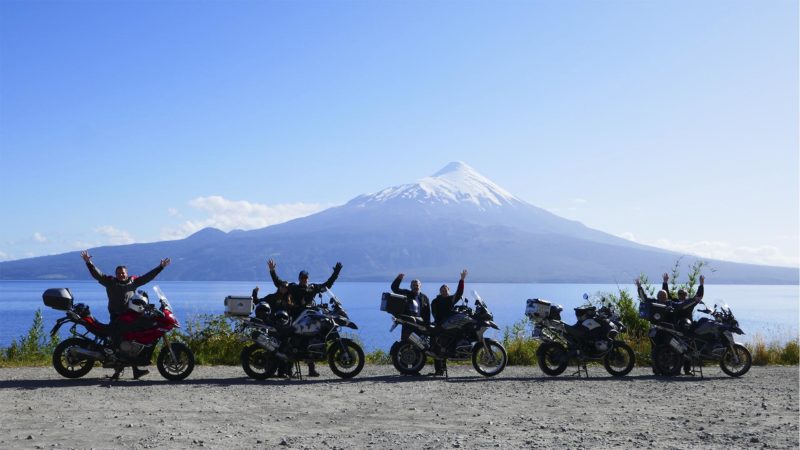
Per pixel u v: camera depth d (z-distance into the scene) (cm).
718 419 974
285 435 848
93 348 1281
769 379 1469
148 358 1304
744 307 18975
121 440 805
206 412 987
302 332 1370
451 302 1507
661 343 1561
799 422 956
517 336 1973
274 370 1388
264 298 1457
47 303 1269
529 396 1175
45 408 996
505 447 793
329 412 1005
